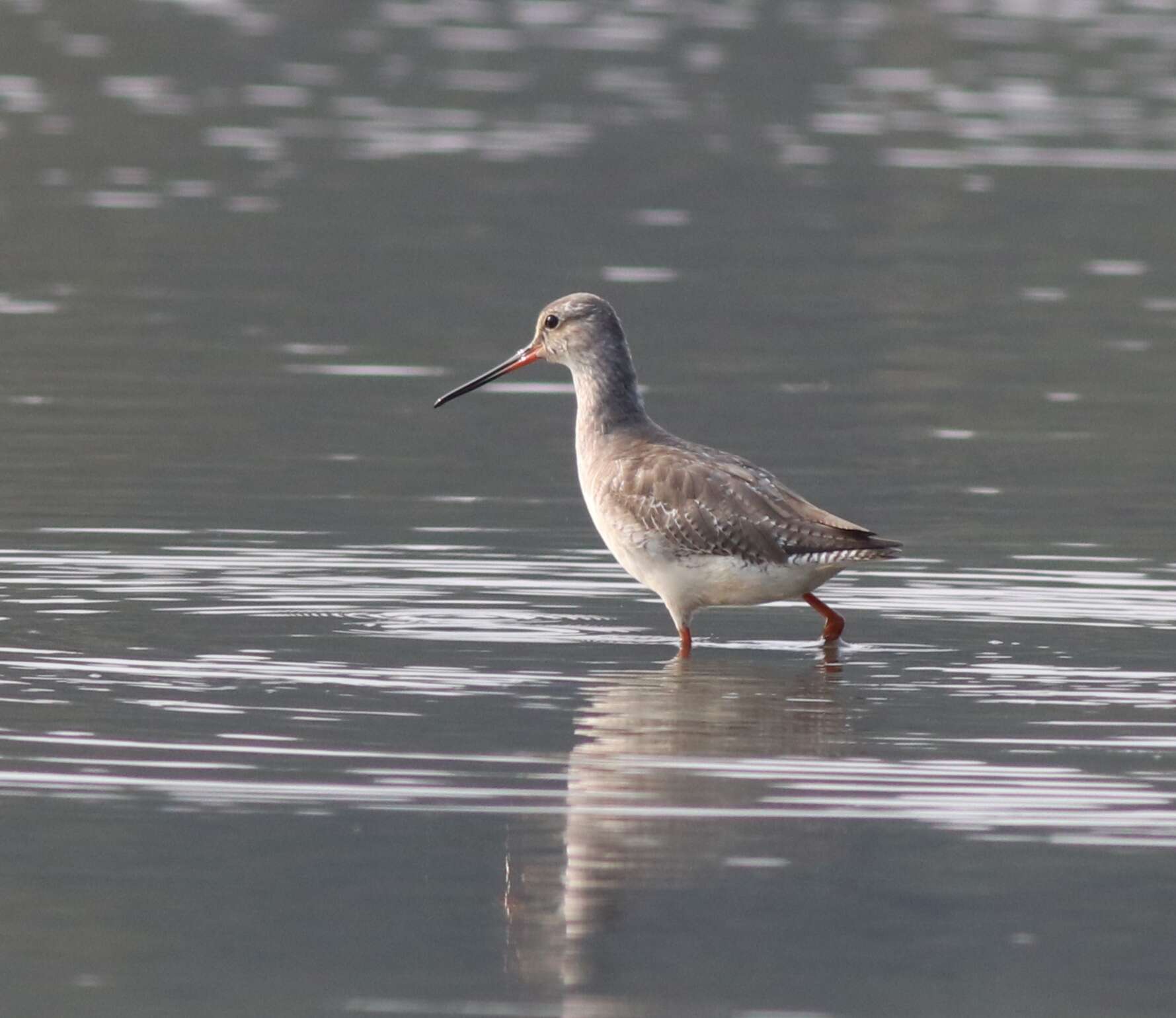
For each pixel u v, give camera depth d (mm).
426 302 27234
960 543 17547
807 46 45375
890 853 10930
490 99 40438
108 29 45969
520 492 19156
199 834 11055
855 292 28453
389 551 16969
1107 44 46062
